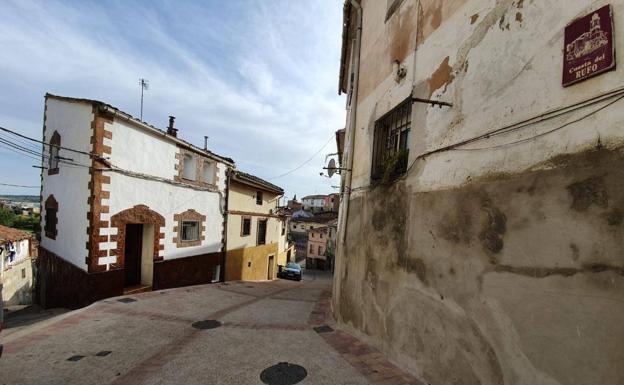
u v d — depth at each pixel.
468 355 3.12
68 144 9.80
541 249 2.43
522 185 2.65
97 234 8.68
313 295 11.45
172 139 11.10
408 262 4.32
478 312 3.03
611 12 2.06
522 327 2.55
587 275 2.09
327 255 44.06
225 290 11.12
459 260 3.33
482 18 3.31
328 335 6.03
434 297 3.70
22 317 9.49
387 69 5.74
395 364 4.43
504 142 2.88
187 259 12.17
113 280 9.11
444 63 3.94
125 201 9.47
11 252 16.61
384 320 4.91
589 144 2.14
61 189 10.25
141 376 4.21
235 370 4.38
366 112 6.72
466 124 3.42
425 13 4.50
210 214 13.62
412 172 4.42
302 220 53.66
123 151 9.38
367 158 6.34
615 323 1.92
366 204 6.09
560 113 2.38
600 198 2.05
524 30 2.77
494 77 3.08
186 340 5.59
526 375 2.49
